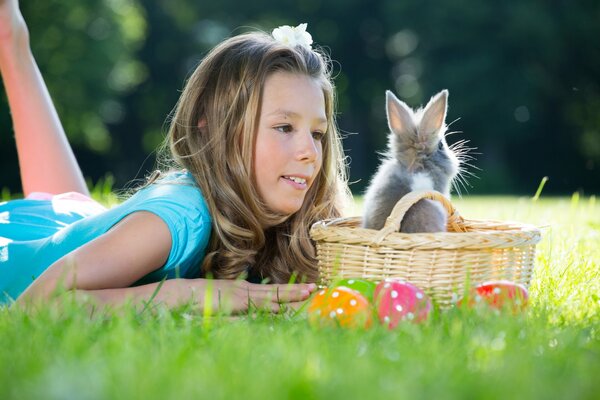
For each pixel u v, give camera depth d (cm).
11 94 670
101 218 479
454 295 411
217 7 4109
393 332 356
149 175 568
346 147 4209
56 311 380
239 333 340
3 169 3309
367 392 255
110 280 425
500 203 1270
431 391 262
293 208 479
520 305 398
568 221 827
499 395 257
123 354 296
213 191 467
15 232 532
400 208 436
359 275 438
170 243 446
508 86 3478
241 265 474
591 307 436
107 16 3350
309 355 300
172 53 4253
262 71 471
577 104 3675
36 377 275
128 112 4134
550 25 3409
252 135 469
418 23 3647
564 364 303
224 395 253
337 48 4203
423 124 506
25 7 3056
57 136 677
